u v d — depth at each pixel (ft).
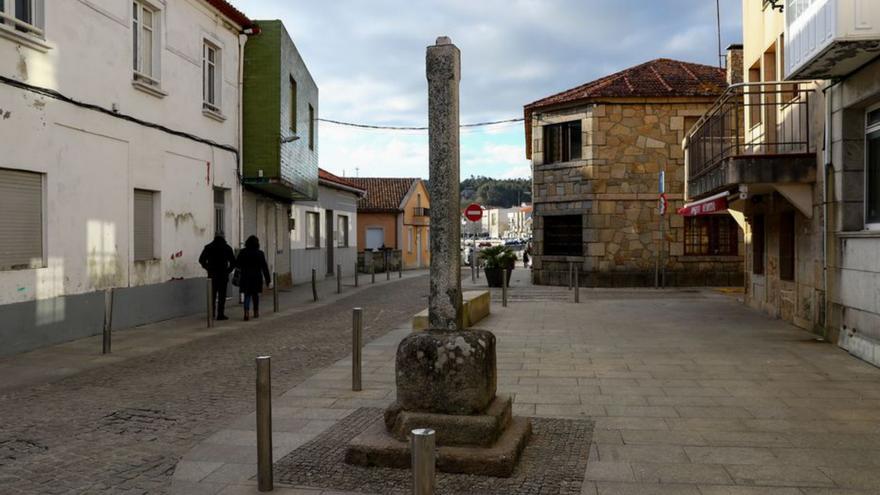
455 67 18.78
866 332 30.66
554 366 29.94
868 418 21.21
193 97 52.31
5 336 32.83
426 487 11.25
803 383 26.13
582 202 78.38
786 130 42.60
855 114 32.40
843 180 32.63
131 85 43.62
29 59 34.32
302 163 74.28
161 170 47.44
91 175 39.40
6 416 22.38
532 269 84.84
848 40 26.40
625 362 30.78
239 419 21.81
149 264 45.93
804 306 39.70
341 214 112.98
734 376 27.53
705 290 72.38
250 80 62.13
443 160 18.76
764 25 46.70
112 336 40.09
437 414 17.31
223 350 35.45
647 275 76.79
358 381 25.71
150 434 20.42
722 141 41.60
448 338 17.67
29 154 34.30
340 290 74.08
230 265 49.19
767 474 16.31
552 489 15.42
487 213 436.35
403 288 82.94
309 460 17.56
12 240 33.58
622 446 18.52
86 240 38.91
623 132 77.05
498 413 17.58
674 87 77.66
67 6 37.14
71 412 22.88
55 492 15.76
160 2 47.03
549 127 82.64
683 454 17.84
